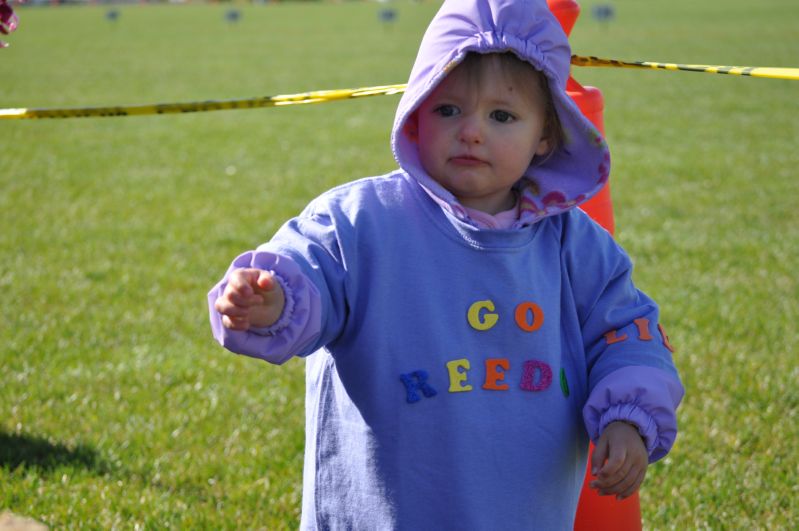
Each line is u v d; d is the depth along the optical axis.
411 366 1.96
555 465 2.02
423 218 2.02
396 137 1.99
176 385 4.51
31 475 3.46
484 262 2.00
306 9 64.38
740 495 3.49
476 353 1.98
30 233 7.39
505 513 1.96
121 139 12.43
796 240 7.29
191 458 3.71
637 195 8.91
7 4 2.49
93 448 3.76
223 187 9.33
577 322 2.12
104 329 5.23
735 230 7.60
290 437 3.93
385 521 1.96
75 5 82.94
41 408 4.14
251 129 13.42
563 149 2.14
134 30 39.41
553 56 2.01
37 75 20.55
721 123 13.55
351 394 2.00
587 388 2.12
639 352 2.10
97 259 6.66
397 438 1.96
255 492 3.44
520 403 1.99
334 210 2.01
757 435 3.96
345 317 1.97
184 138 12.56
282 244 1.94
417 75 2.01
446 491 1.95
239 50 27.81
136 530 3.13
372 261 1.97
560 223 2.16
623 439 1.98
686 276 6.31
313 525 2.07
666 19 38.81
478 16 1.98
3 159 10.76
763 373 4.61
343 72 21.02
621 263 2.19
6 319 5.36
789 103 15.65
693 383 4.48
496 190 2.06
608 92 17.45
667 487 3.52
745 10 44.22
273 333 1.78
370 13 55.03
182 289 6.03
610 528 2.66
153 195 8.90
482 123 1.99
